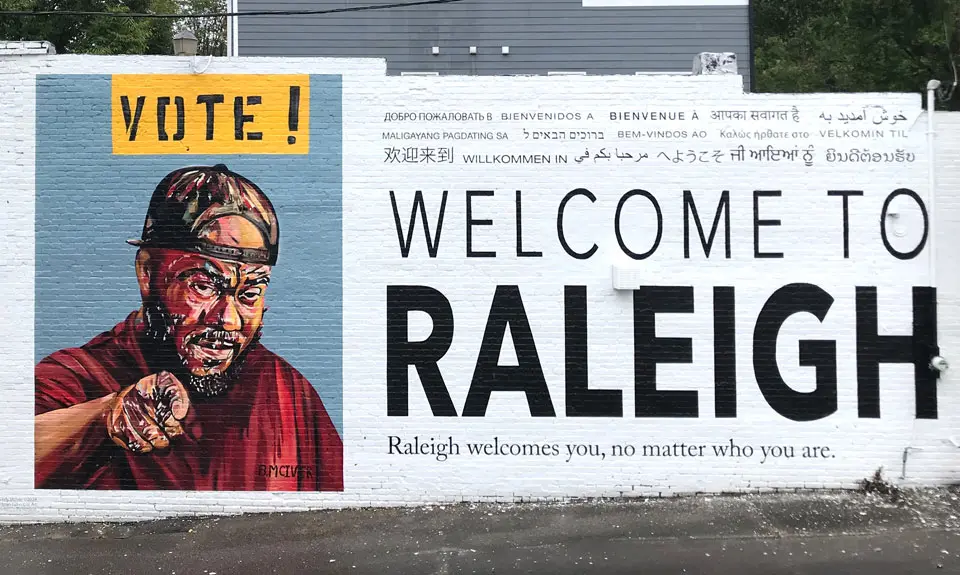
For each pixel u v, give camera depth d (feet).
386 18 48.32
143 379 27.76
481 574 21.34
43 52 27.91
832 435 27.30
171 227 27.84
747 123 27.73
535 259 27.78
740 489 27.40
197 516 27.53
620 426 27.53
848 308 27.40
